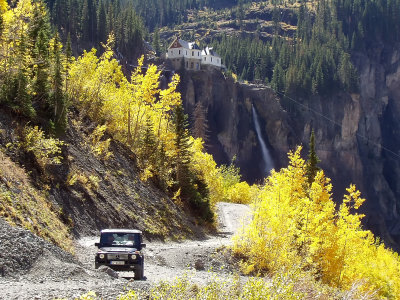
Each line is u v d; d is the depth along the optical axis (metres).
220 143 152.25
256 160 157.12
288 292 9.99
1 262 13.16
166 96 46.06
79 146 33.47
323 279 21.75
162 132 46.28
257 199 27.03
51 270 13.92
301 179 28.67
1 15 31.17
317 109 173.12
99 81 42.94
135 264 16.38
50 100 30.89
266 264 22.62
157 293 10.11
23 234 15.05
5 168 21.89
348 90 179.00
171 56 153.38
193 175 48.19
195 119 132.12
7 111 26.73
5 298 10.16
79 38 131.00
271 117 161.12
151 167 40.62
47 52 33.84
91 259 20.12
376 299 20.52
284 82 175.50
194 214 44.69
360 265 26.34
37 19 35.56
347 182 169.50
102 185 31.53
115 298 11.03
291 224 22.86
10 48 31.50
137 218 32.12
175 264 23.36
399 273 33.66
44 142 26.38
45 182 25.00
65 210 24.83
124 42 144.62
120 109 44.31
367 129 186.38
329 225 22.86
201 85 151.38
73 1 134.88
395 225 168.62
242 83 163.75
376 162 182.12
